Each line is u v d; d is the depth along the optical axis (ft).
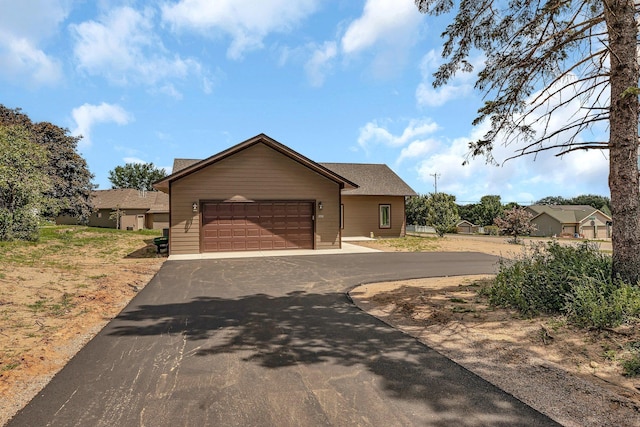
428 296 22.77
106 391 10.31
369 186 77.82
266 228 51.85
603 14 17.39
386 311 19.92
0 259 32.12
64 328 16.10
